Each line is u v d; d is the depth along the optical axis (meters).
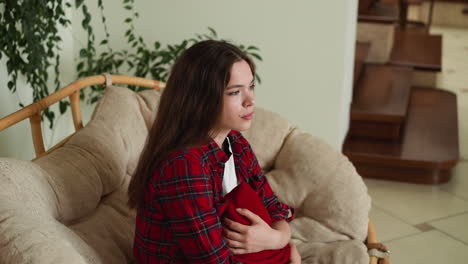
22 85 2.78
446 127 4.20
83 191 1.68
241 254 1.51
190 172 1.37
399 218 3.21
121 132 1.96
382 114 3.82
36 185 1.53
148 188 1.42
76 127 2.12
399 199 3.43
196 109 1.39
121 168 1.88
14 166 1.51
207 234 1.38
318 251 1.96
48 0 2.54
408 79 4.70
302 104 3.39
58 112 3.13
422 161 3.56
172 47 3.24
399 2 6.63
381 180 3.67
